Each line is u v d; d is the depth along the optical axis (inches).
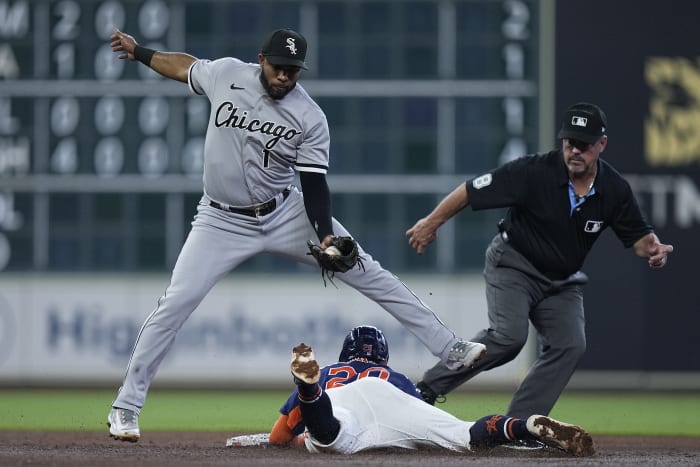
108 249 1830.7
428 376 787.4
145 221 1818.4
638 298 1722.4
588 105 750.5
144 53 722.2
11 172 1817.2
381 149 1803.6
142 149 1806.1
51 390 1795.0
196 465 602.5
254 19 1791.3
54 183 1814.7
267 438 790.5
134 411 693.9
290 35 670.5
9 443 867.4
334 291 1822.1
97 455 679.7
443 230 1819.6
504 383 1786.4
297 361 631.8
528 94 1787.6
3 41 1797.5
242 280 1828.2
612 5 1753.2
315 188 700.7
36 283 1833.2
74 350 1835.6
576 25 1760.6
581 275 813.2
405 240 1808.6
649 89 1742.1
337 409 676.7
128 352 1830.7
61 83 1798.7
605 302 1723.7
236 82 689.0
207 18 1791.3
